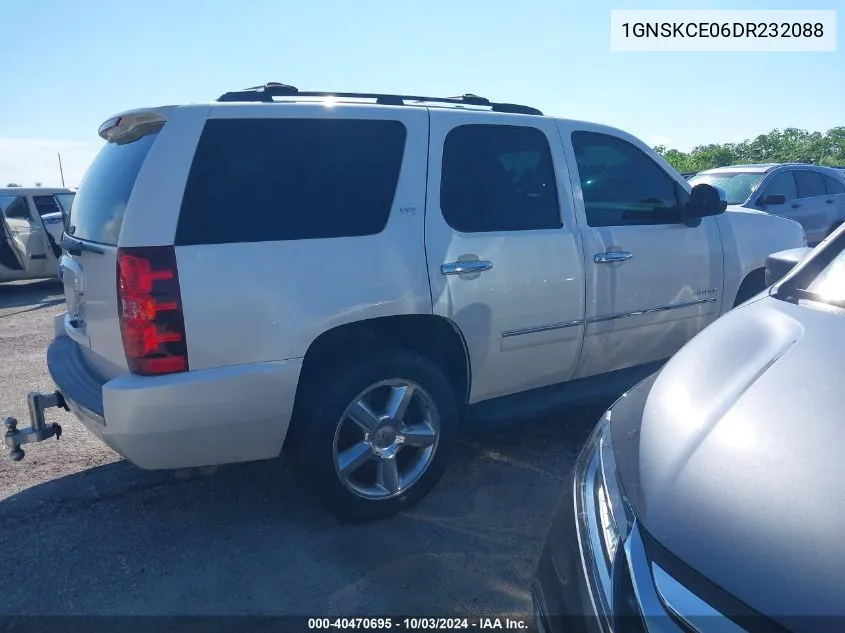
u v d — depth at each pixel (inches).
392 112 133.3
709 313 179.3
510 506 140.3
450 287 132.3
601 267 154.4
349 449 129.0
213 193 114.3
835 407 73.7
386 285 125.0
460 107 152.4
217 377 111.8
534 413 149.6
